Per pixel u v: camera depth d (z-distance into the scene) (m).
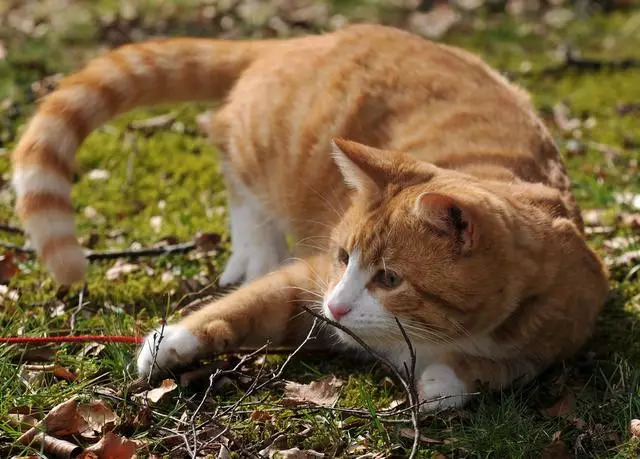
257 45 5.80
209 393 4.35
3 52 8.13
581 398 4.36
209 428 4.07
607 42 9.20
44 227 5.02
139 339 4.55
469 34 9.28
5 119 7.16
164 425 4.12
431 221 4.03
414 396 4.00
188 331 4.48
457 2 9.95
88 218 6.11
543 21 9.65
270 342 4.58
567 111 7.71
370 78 5.25
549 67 8.49
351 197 4.77
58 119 5.25
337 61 5.39
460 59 5.39
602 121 7.57
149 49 5.63
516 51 8.94
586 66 8.53
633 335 4.89
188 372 4.47
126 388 4.29
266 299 4.60
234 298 4.61
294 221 5.40
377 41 5.46
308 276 4.67
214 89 5.77
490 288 4.11
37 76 7.86
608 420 4.23
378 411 4.18
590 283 4.50
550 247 4.27
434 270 4.06
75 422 4.04
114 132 7.13
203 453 3.94
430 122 5.02
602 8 9.96
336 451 4.00
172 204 6.34
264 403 4.27
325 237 4.98
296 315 4.68
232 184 5.71
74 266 4.97
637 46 9.09
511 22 9.57
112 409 4.20
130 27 8.88
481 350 4.41
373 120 5.15
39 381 4.34
